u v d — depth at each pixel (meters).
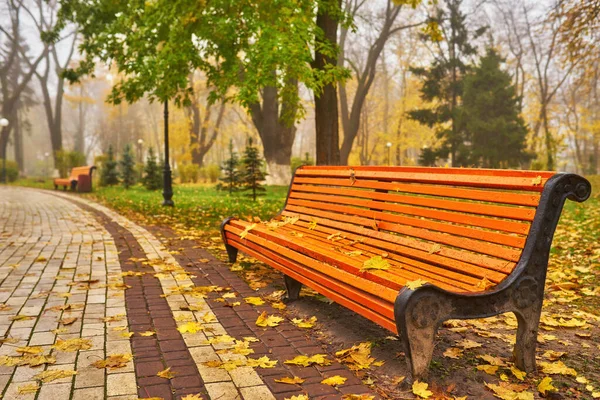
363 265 2.98
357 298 2.85
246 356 3.04
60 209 13.41
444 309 2.43
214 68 11.68
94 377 2.71
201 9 9.70
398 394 2.50
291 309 4.05
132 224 9.75
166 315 3.86
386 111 55.81
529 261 2.58
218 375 2.75
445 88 40.84
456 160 39.25
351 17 11.55
